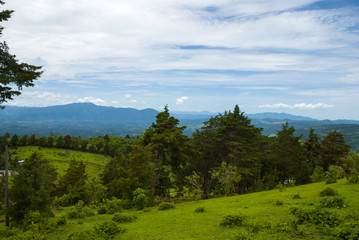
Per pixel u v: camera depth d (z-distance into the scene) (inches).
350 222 445.1
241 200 1101.7
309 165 2309.3
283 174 2187.5
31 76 717.9
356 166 1378.0
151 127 1621.6
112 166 2719.0
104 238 581.3
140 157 1525.6
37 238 609.6
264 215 655.8
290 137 2191.2
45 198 840.9
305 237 434.0
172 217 815.7
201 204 1152.8
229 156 1790.1
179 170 1845.5
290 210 629.9
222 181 1656.0
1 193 1393.9
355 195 757.9
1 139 4060.0
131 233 621.6
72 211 1042.1
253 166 1920.5
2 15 643.5
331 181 1317.7
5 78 655.1
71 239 585.6
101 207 1161.4
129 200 1322.6
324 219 492.1
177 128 1604.3
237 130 1904.5
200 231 567.2
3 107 729.0
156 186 1667.1
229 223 593.9
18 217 890.7
